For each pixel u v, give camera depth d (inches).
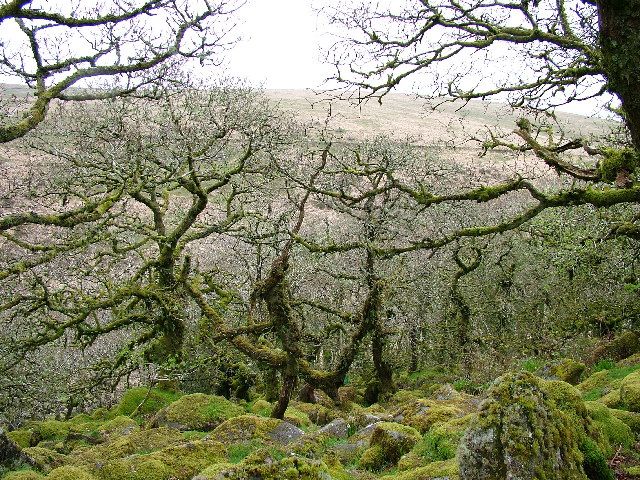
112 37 433.1
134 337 805.2
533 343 868.0
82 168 632.4
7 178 634.8
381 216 594.2
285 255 577.0
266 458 212.5
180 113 658.2
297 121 770.8
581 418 270.7
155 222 791.1
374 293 687.7
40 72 400.8
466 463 214.5
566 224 716.0
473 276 1022.4
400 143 710.5
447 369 1017.5
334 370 697.6
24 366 725.3
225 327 657.6
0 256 577.0
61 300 647.8
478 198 328.2
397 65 357.1
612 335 828.0
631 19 223.5
